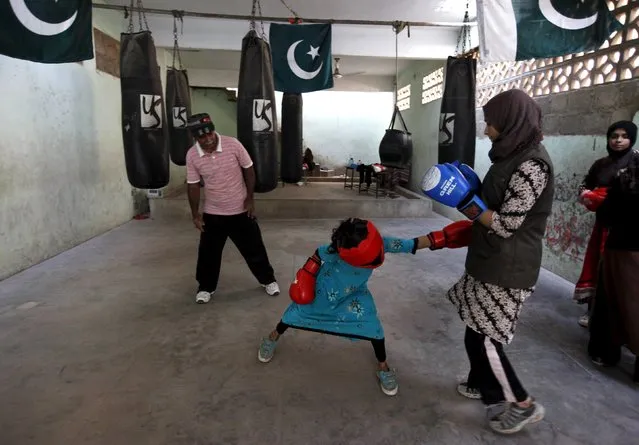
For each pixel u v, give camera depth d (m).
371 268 1.76
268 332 2.54
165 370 2.12
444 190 1.49
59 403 1.85
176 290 3.20
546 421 1.78
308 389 1.98
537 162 1.41
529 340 2.49
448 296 1.81
